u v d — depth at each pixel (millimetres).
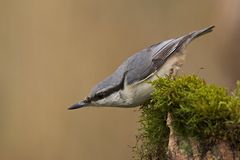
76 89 13359
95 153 13086
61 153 13016
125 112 13219
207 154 5754
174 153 5891
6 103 13383
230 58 13172
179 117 5875
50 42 13656
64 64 13516
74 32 13703
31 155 13016
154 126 6336
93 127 13148
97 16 13836
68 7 13812
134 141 13156
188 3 14094
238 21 12914
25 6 13906
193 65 13984
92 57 13562
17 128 13188
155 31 13836
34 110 13242
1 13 13914
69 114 13242
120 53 13648
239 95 6539
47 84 13398
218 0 13383
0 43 13719
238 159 5664
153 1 14047
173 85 6078
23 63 13594
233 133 5656
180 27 13938
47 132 13078
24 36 13766
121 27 13820
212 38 13906
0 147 13086
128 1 13906
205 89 6020
